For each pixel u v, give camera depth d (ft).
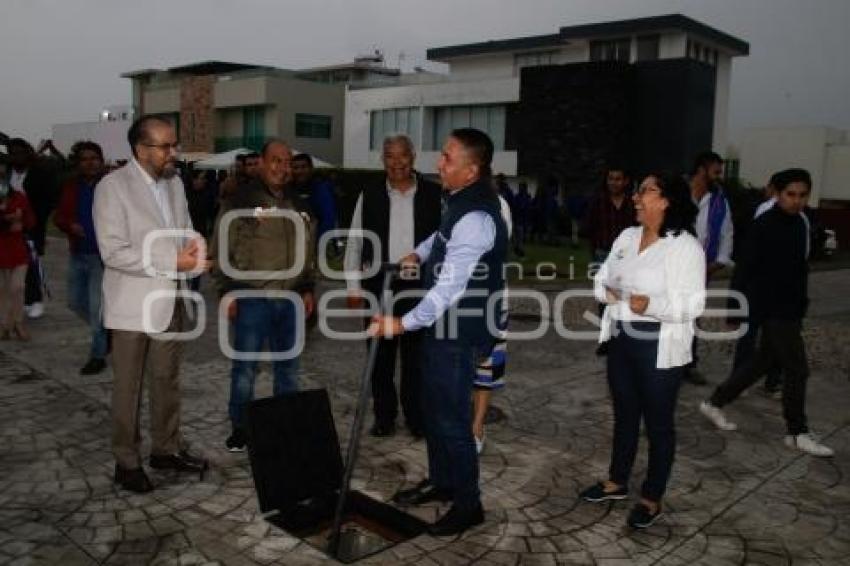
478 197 10.39
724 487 12.95
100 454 13.35
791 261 14.73
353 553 10.65
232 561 9.84
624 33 93.91
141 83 152.05
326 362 20.86
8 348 20.85
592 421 16.34
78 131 135.03
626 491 12.17
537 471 13.37
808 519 11.78
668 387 11.01
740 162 107.45
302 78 128.47
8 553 9.83
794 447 15.05
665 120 82.69
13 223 20.80
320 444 11.64
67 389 17.07
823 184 101.40
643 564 10.19
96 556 9.82
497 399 17.85
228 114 125.80
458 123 100.27
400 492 11.89
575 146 85.66
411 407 14.56
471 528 11.05
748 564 10.29
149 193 11.57
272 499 10.92
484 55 110.93
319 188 24.73
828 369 22.54
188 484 12.20
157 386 12.34
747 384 15.72
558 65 86.22
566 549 10.54
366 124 109.50
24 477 12.28
